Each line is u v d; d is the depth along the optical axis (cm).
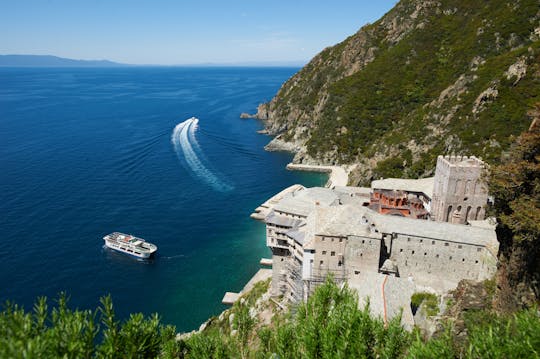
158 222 10925
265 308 7006
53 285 7912
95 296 7744
